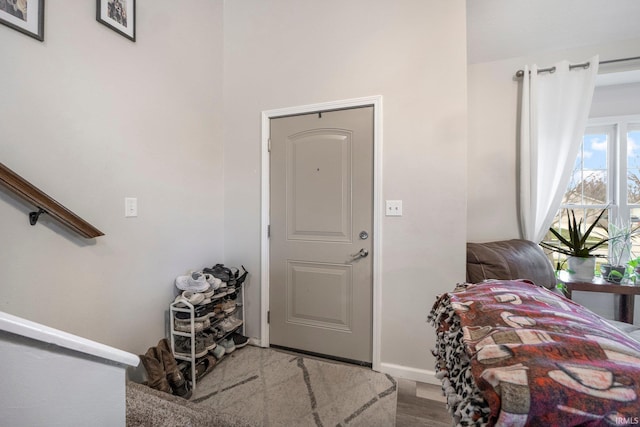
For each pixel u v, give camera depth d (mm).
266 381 1749
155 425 923
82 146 1312
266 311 2203
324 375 1818
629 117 2266
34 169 1141
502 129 2377
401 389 1687
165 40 1763
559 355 479
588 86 2068
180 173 1890
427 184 1769
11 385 425
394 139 1833
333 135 2004
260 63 2184
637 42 2090
